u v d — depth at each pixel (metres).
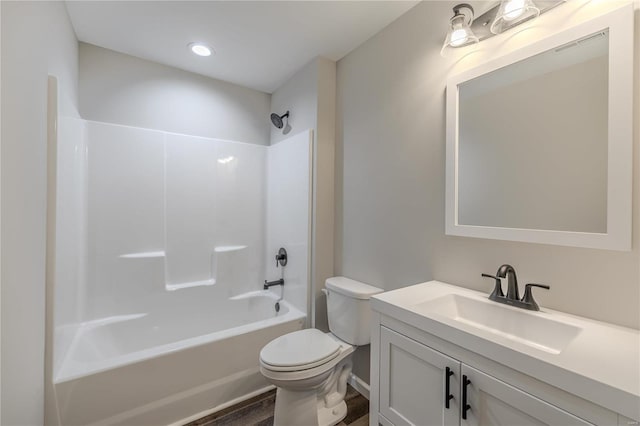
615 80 0.92
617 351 0.76
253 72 2.39
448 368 0.95
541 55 1.10
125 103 2.13
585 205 0.99
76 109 1.87
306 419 1.47
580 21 1.01
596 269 0.97
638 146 0.89
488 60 1.26
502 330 1.11
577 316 1.01
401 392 1.13
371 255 1.88
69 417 1.33
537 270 1.12
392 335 1.17
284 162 2.52
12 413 0.94
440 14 1.46
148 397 1.51
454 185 1.38
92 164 2.00
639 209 0.88
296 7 1.61
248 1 1.56
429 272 1.52
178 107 2.35
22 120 1.00
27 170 1.05
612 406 0.61
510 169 1.19
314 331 1.77
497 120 1.24
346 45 1.98
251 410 1.73
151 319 2.19
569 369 0.68
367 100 1.91
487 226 1.26
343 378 1.77
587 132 0.99
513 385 0.78
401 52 1.67
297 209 2.33
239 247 2.62
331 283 1.92
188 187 2.39
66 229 1.58
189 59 2.19
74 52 1.83
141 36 1.90
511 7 1.10
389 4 1.58
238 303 2.54
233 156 2.60
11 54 0.91
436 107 1.48
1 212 0.84
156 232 2.25
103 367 1.42
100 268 2.03
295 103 2.40
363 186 1.94
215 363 1.71
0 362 0.85
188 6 1.60
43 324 1.25
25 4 1.02
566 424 0.69
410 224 1.62
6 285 0.88
